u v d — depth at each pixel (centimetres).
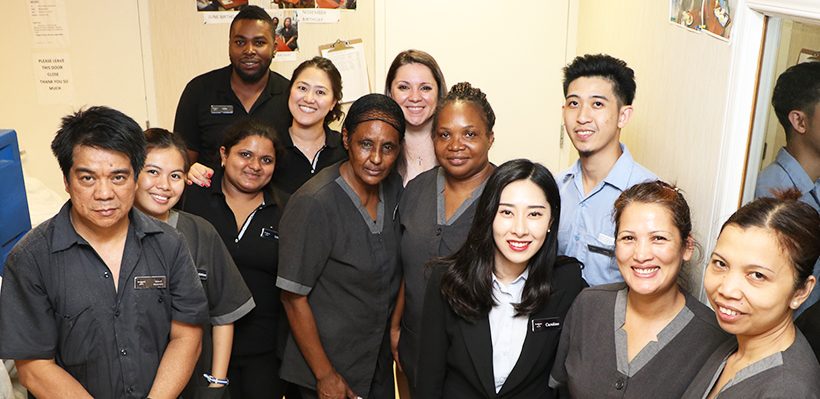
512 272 167
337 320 198
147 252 154
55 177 342
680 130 203
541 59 338
